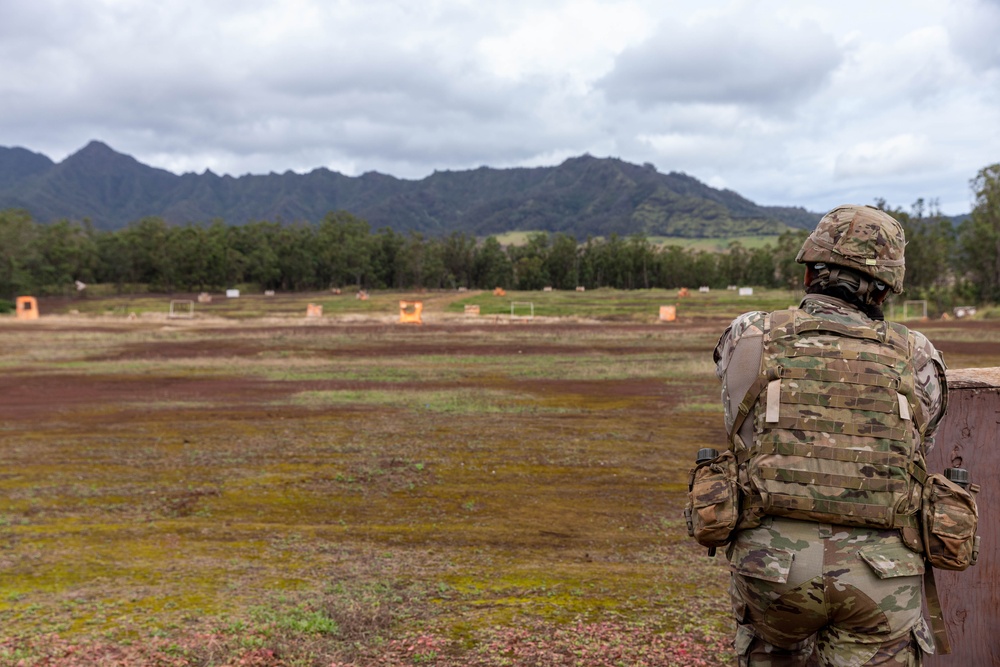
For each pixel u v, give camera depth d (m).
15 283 96.56
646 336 36.47
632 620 4.47
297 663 3.86
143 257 120.69
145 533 7.16
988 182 65.50
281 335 37.81
